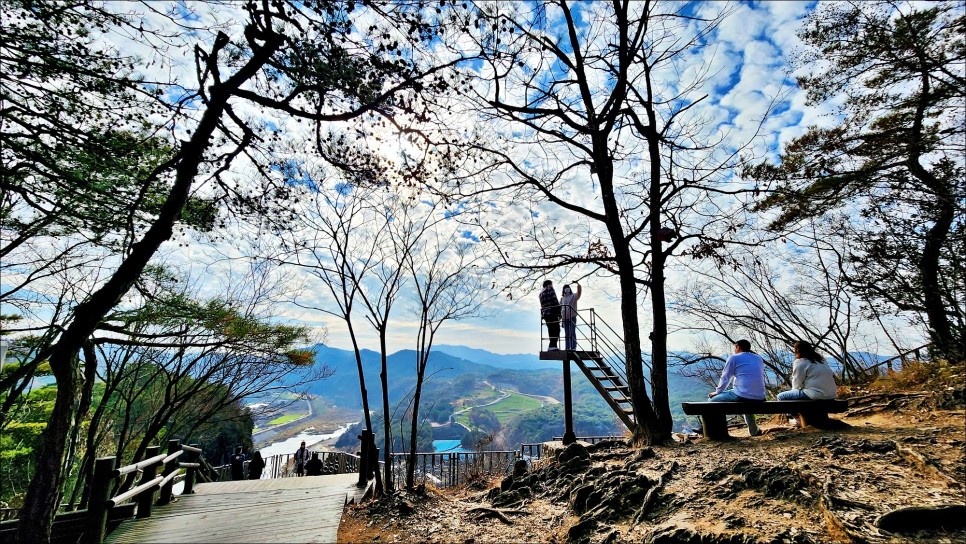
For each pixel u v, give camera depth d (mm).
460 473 13625
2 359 3180
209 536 5020
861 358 12773
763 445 5754
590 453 7199
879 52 9656
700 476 4918
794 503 3912
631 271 8039
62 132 6344
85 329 5852
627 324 7820
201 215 8648
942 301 8977
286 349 13258
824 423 6316
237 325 11766
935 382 7172
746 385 6641
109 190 7254
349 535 5184
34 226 7996
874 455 4660
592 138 8492
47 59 5633
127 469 5621
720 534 3611
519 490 6336
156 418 12797
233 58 6934
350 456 14898
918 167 9164
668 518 4176
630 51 8164
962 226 8375
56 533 6910
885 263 9930
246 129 7516
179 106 6645
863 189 9734
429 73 6750
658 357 7605
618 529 4277
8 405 8734
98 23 5562
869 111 10469
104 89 6176
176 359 13039
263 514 5953
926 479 3971
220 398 17031
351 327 8422
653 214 8219
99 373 12086
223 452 24953
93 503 5145
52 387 17031
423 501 6605
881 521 3311
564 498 5734
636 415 7379
